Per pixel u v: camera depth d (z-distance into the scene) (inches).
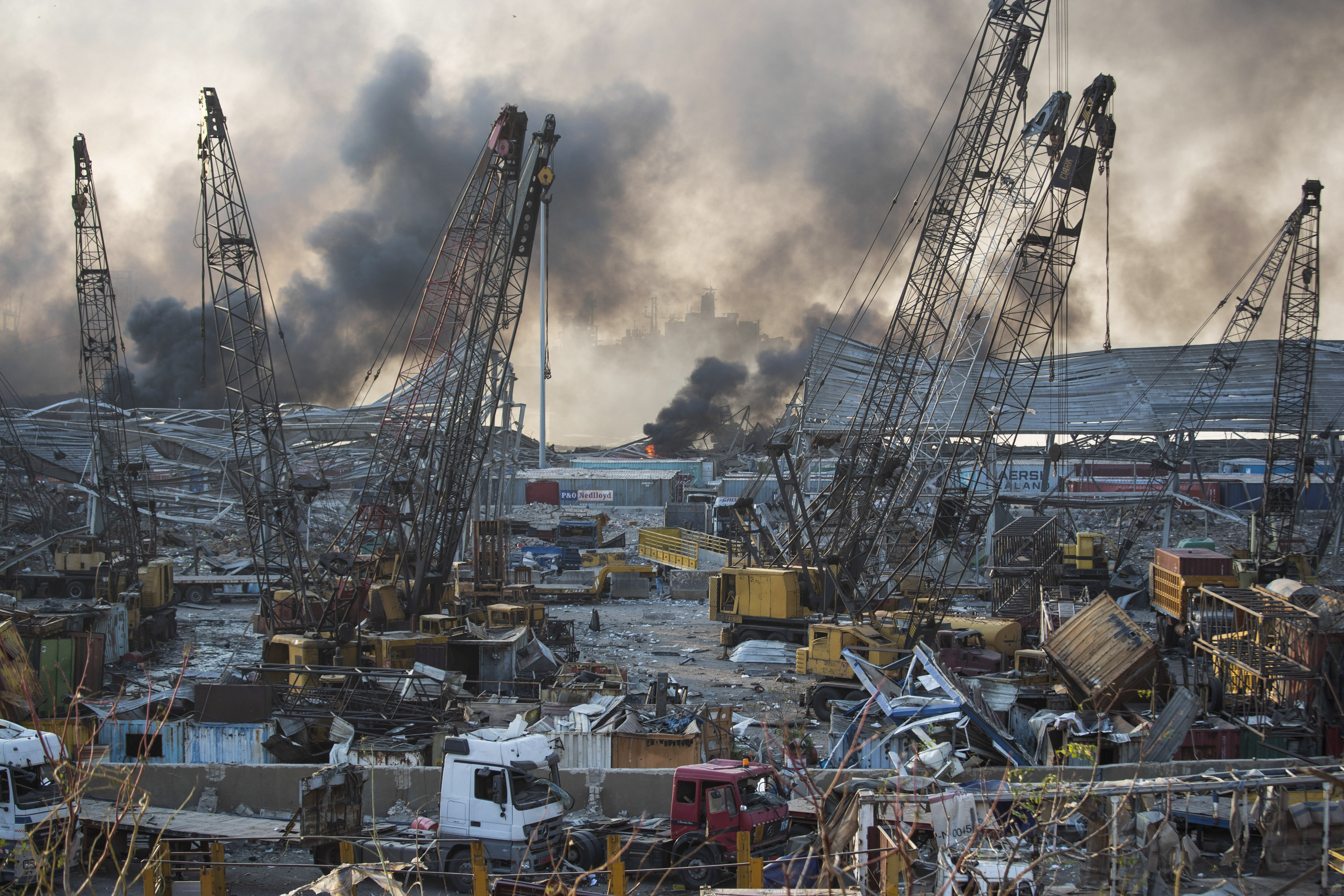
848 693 1469.0
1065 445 3870.6
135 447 4060.0
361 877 566.3
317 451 4106.8
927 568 2027.6
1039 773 818.8
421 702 1157.7
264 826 824.9
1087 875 605.0
